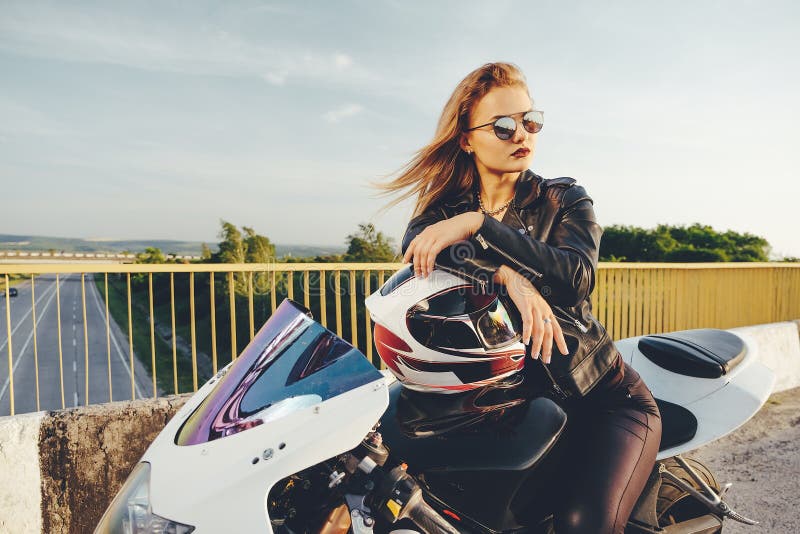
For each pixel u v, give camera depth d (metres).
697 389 2.24
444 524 1.30
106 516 1.25
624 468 1.50
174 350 3.25
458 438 1.55
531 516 1.61
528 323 1.36
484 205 1.83
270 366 1.36
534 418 1.56
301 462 1.16
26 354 44.59
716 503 2.08
